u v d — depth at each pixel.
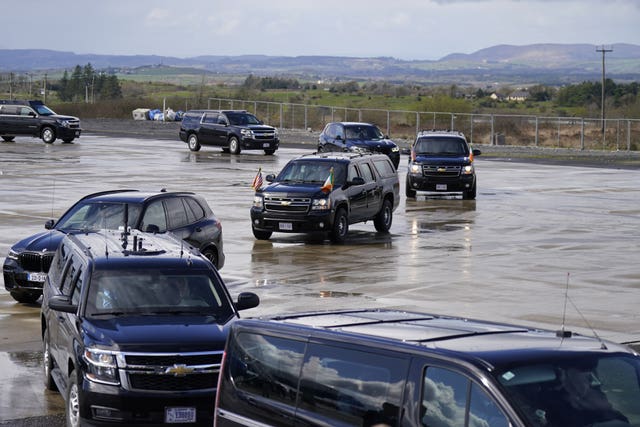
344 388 17.45
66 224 43.47
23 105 147.62
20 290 42.06
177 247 30.66
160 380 25.27
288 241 61.56
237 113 138.00
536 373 15.60
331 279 48.31
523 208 80.06
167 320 26.88
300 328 18.70
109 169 107.88
